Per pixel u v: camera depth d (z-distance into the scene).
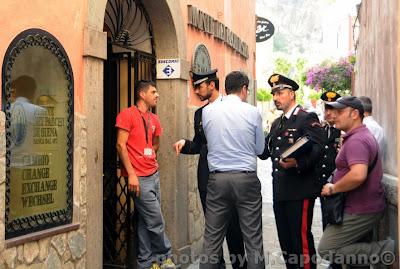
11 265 3.77
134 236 5.94
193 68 7.01
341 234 4.54
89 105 4.71
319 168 4.92
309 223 4.94
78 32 4.57
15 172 3.92
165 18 6.31
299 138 4.87
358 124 4.50
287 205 4.96
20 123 3.96
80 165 4.60
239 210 4.80
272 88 5.11
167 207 6.36
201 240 7.31
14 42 3.82
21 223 3.95
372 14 7.58
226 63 9.23
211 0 8.23
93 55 4.71
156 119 5.71
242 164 4.77
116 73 6.09
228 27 9.41
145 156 5.46
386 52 6.13
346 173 4.51
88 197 4.71
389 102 5.80
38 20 4.07
